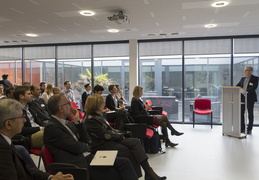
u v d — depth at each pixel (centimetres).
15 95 308
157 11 409
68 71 766
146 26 524
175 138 514
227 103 532
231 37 651
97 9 395
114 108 479
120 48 725
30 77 793
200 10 405
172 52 696
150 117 412
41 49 777
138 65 722
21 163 147
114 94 532
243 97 546
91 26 520
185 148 438
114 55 729
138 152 272
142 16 441
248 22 493
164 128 443
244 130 550
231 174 317
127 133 332
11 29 544
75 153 212
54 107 211
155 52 707
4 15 427
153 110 504
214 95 684
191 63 691
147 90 728
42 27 526
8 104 137
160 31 580
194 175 315
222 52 664
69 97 637
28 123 313
